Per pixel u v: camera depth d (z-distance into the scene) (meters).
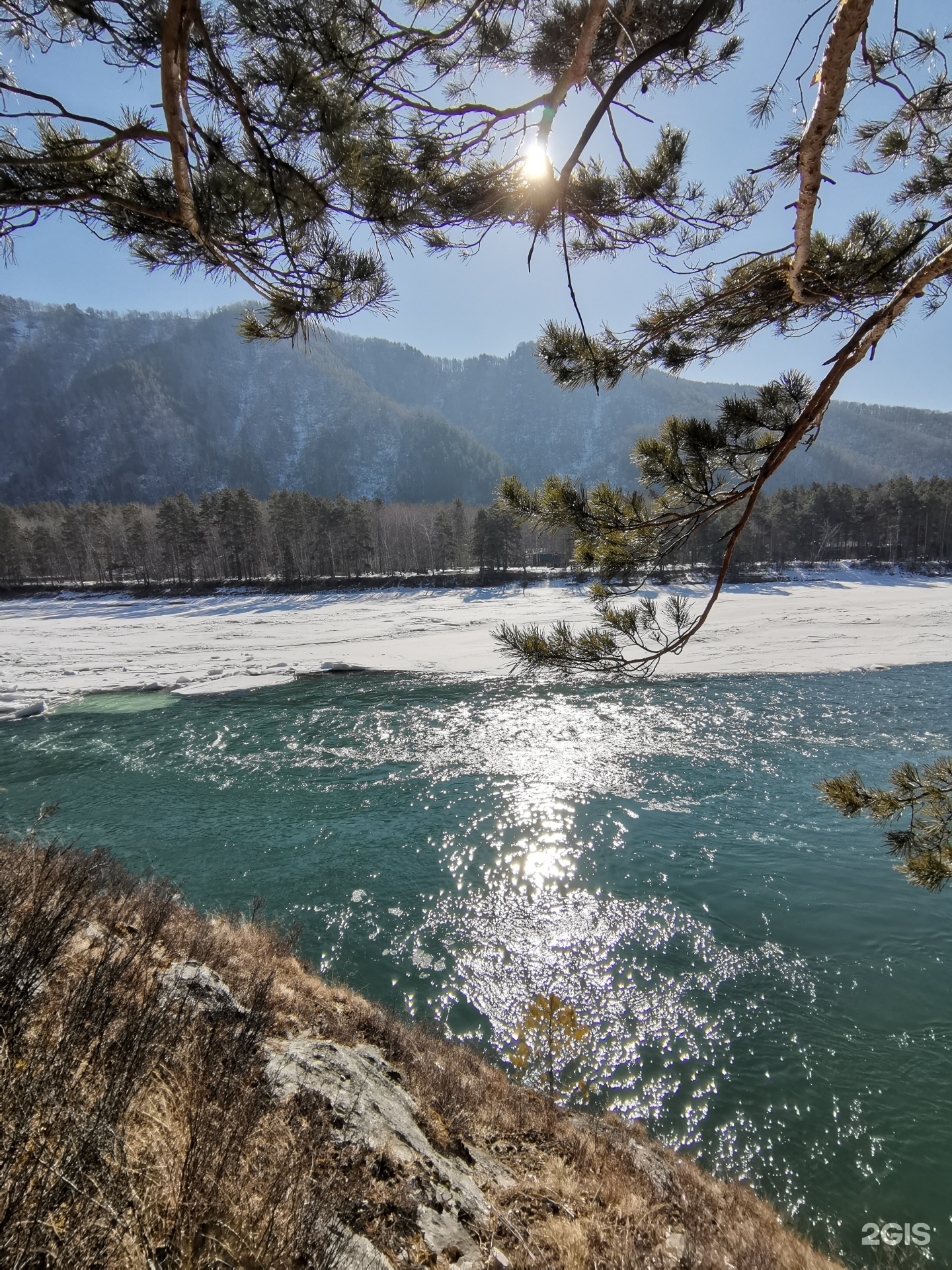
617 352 3.06
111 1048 2.69
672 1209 4.34
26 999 2.70
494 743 18.00
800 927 8.93
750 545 71.12
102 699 24.95
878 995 7.55
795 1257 4.21
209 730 20.09
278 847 11.62
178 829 12.45
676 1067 6.56
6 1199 1.68
